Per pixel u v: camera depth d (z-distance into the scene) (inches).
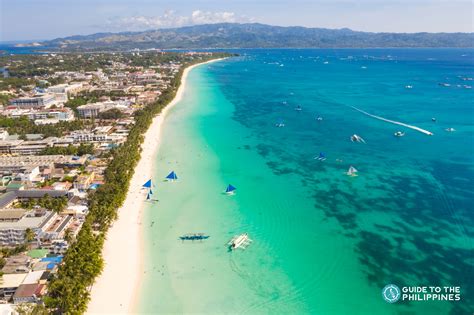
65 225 4623.5
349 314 3432.6
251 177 6373.0
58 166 6668.3
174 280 3863.2
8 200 5167.3
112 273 3946.9
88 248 3986.2
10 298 3567.9
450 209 5206.7
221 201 5502.0
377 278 3882.9
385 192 5753.0
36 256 4109.3
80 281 3565.5
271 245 4446.4
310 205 5378.9
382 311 3457.2
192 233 4670.3
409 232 4680.1
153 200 5516.7
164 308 3491.6
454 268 4013.3
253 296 3644.2
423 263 4104.3
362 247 4392.2
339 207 5319.9
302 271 3996.1
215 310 3474.4
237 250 4345.5
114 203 5017.2
